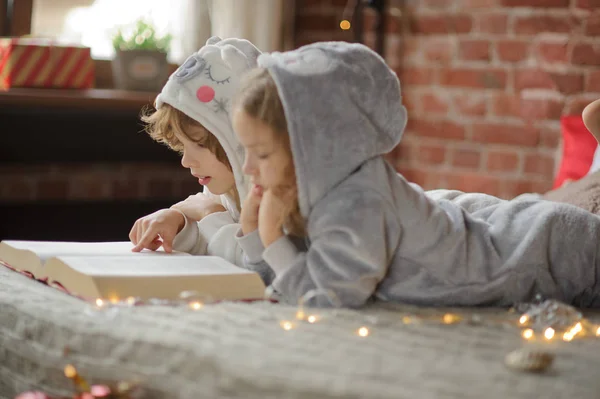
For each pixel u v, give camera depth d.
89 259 1.21
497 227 1.27
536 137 3.01
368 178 1.15
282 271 1.15
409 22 3.30
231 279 1.17
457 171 3.22
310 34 3.49
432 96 3.26
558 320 1.09
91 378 0.96
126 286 1.11
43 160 2.97
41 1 3.05
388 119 1.19
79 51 2.88
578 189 1.82
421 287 1.19
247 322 1.00
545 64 2.97
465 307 1.20
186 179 3.38
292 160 1.15
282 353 0.87
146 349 0.92
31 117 2.91
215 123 1.42
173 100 1.42
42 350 1.03
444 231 1.19
